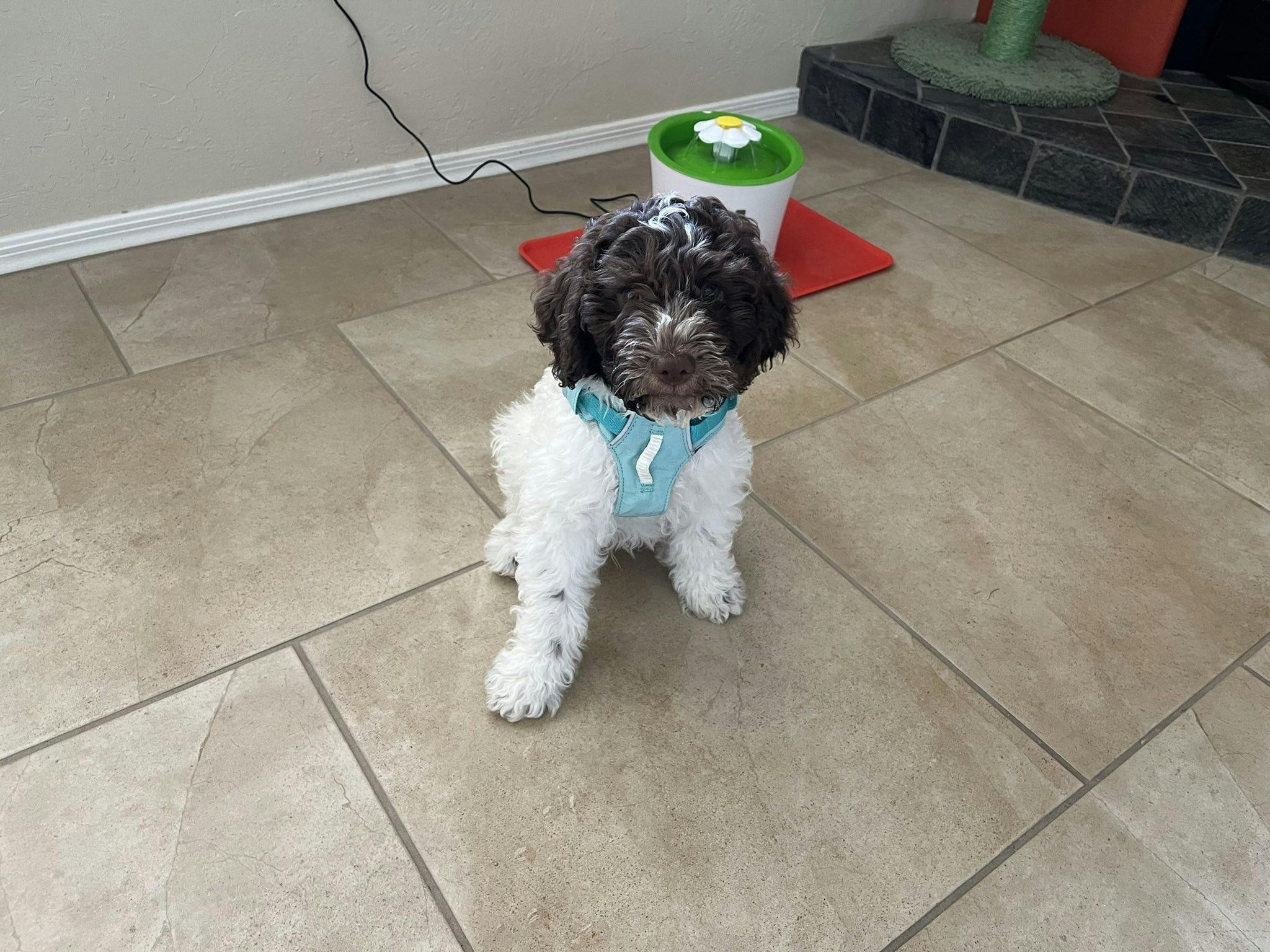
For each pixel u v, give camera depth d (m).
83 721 1.72
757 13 4.13
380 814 1.61
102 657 1.83
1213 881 1.60
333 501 2.23
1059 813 1.69
